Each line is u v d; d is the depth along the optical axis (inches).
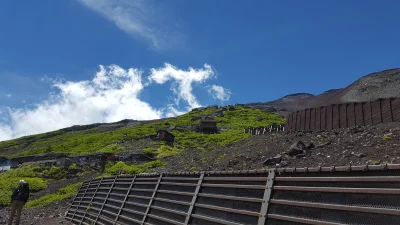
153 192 363.9
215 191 260.5
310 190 179.0
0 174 1475.1
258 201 209.8
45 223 658.2
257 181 221.9
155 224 324.2
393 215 138.4
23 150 4020.7
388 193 142.3
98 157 1592.0
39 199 1016.2
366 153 460.8
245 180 232.8
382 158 418.0
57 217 724.0
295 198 187.9
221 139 2123.5
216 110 4512.8
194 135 2541.8
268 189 205.5
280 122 3575.3
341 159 469.1
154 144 1963.6
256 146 834.2
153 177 393.1
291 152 578.2
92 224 510.3
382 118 693.9
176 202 305.4
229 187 243.4
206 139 2235.5
